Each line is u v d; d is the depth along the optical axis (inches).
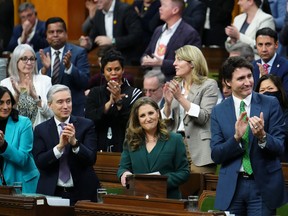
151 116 950.4
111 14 1524.4
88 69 1342.3
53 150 1005.8
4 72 1353.3
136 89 1173.1
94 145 1033.5
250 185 892.0
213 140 906.7
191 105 1089.4
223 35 1528.1
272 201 887.7
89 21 1695.4
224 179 898.1
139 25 1498.5
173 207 837.2
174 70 1314.0
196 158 1095.6
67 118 1035.9
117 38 1488.7
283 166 1025.5
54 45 1332.4
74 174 1019.3
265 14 1384.1
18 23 1825.8
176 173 948.0
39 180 1023.0
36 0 1873.8
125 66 1432.1
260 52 1197.7
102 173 1146.0
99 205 876.0
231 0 1534.2
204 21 1471.5
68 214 917.8
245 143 890.1
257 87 1058.7
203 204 986.7
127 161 966.4
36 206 903.1
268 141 870.4
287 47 1403.8
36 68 1229.1
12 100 1049.5
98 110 1160.2
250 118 866.1
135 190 886.4
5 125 1048.2
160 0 1497.3
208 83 1111.6
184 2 1374.3
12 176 1035.9
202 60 1120.2
